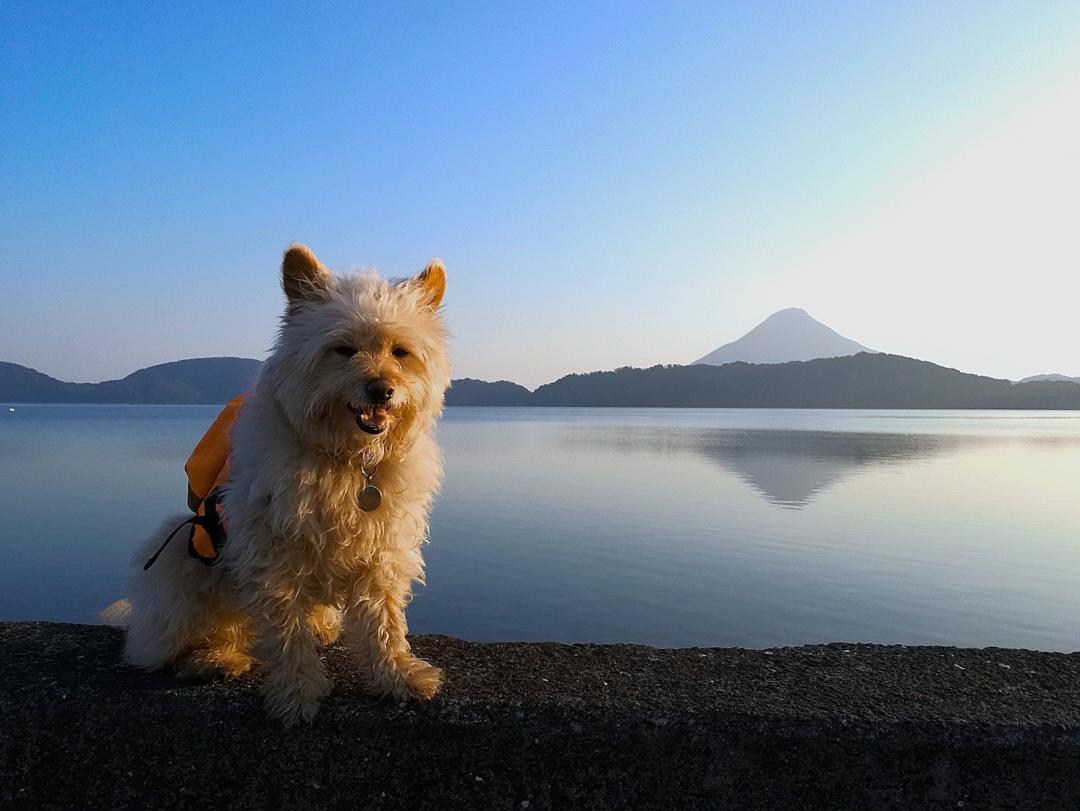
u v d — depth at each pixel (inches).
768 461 566.9
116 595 157.5
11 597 156.1
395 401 39.2
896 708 37.0
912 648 45.9
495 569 186.2
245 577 38.7
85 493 323.3
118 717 37.1
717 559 200.1
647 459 578.9
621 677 41.2
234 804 36.2
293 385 39.5
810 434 1080.2
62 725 37.3
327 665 44.4
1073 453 676.1
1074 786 34.7
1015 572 187.2
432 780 36.0
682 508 301.3
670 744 35.7
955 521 272.1
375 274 47.0
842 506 312.3
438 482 44.8
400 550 41.5
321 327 40.7
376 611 40.4
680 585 171.9
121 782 36.6
